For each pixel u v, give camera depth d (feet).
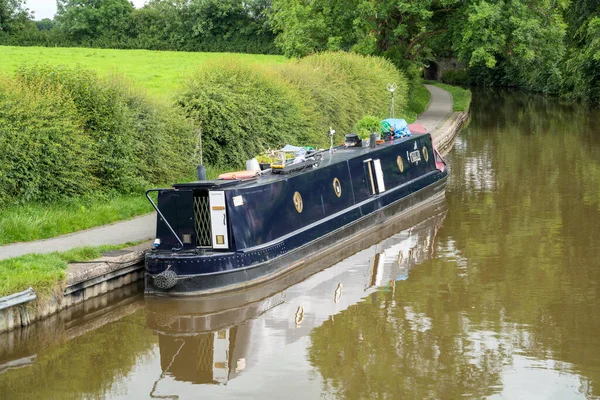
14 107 49.16
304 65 88.74
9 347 35.96
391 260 50.29
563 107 162.20
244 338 37.68
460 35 127.44
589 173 79.71
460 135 114.73
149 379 33.35
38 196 50.42
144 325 39.47
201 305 41.68
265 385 32.55
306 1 133.69
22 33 208.23
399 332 38.01
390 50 132.16
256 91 70.18
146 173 58.95
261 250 44.01
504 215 62.08
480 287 44.57
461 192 71.51
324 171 52.95
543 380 32.71
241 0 225.97
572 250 51.72
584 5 174.29
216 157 67.72
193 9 227.81
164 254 42.22
